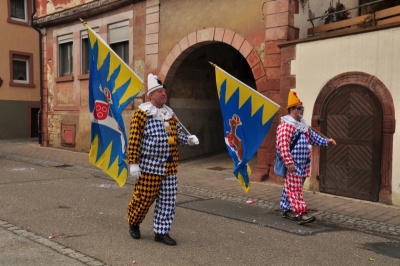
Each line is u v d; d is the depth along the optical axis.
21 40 19.44
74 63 14.45
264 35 8.98
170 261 4.29
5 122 18.95
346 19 8.67
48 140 15.72
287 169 5.81
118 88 5.02
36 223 5.59
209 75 12.82
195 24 10.49
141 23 11.98
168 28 11.20
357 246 4.93
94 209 6.48
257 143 5.99
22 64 19.77
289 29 8.58
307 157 5.82
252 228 5.61
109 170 5.03
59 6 14.70
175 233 5.30
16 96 19.30
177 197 7.54
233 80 5.85
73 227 5.44
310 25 9.13
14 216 5.92
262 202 7.16
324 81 7.73
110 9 12.87
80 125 14.28
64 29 14.79
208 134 12.92
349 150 7.38
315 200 7.23
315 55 7.87
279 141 5.70
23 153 13.88
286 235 5.32
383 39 6.93
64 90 14.95
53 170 10.47
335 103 7.55
